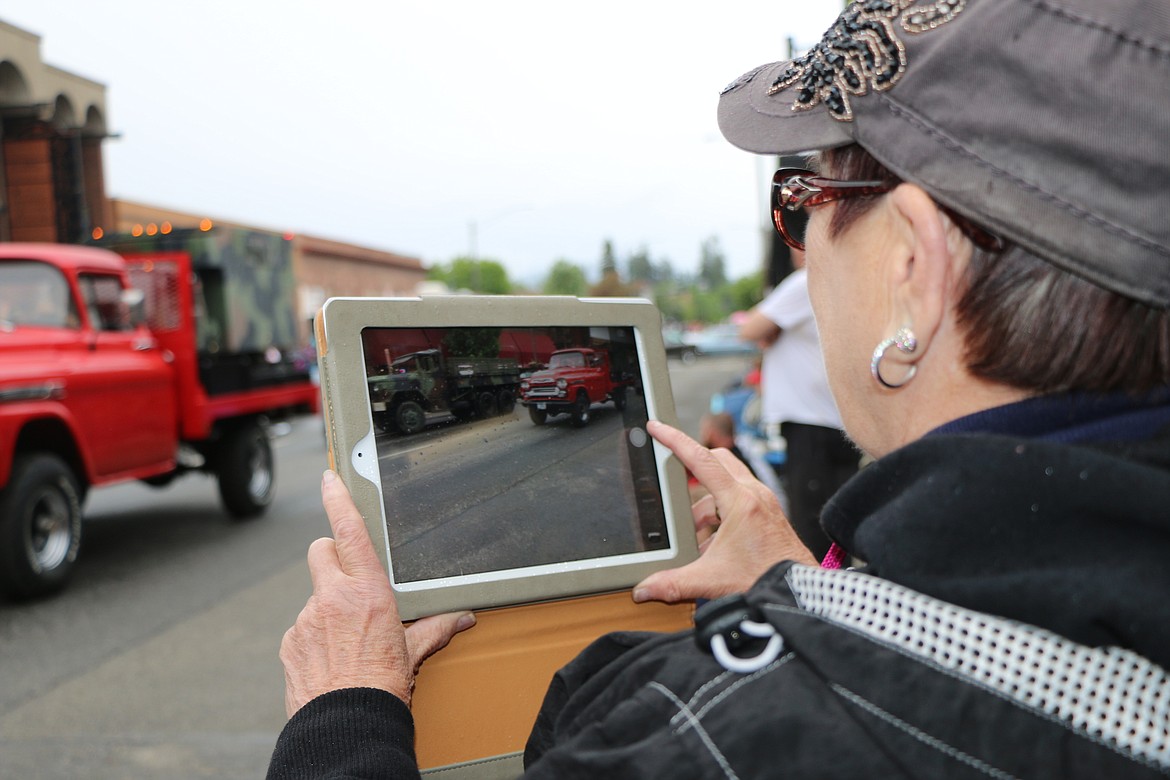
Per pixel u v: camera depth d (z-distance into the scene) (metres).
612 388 1.11
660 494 1.10
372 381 0.97
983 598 0.51
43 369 5.08
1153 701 0.48
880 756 0.49
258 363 8.61
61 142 20.19
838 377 0.71
